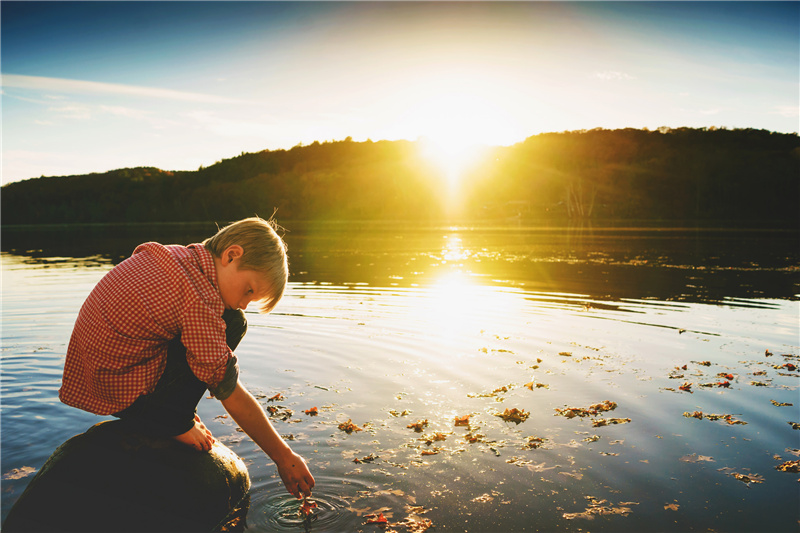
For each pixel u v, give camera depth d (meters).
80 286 11.59
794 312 8.62
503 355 6.11
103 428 2.91
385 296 10.12
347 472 3.45
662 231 39.19
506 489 3.25
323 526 2.85
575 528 2.84
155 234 42.75
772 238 30.27
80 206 108.88
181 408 2.84
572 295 10.28
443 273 13.93
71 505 2.66
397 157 150.25
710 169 101.06
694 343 6.66
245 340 6.75
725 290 11.03
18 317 8.21
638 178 105.38
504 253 20.52
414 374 5.45
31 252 23.19
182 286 2.52
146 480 2.78
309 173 133.38
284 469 2.80
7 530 2.60
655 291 10.83
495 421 4.30
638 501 3.12
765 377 5.36
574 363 5.83
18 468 3.47
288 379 5.28
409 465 3.54
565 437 3.99
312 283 11.98
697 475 3.43
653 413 4.46
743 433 4.07
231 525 2.86
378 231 42.16
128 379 2.59
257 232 2.71
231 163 149.75
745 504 3.08
